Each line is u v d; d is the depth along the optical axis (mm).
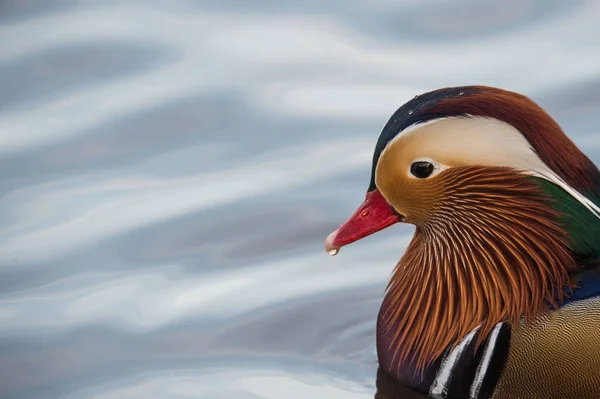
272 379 10328
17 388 10227
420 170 9688
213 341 10930
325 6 16391
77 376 10406
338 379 10344
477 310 10008
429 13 16094
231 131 14211
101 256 12227
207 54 15500
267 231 12586
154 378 10344
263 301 11531
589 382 9172
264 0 16641
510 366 9578
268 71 15141
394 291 10570
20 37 16031
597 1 16047
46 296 11609
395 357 10305
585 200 9359
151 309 11383
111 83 15078
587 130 13547
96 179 13461
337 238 10078
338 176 13359
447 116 9461
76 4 16719
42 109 14680
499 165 9523
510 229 9758
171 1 16688
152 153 13906
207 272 12000
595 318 9227
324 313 11367
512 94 9391
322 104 14555
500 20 15859
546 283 9734
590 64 14789
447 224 9977
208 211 12852
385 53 15359
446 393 9977
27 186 13328
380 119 14188
